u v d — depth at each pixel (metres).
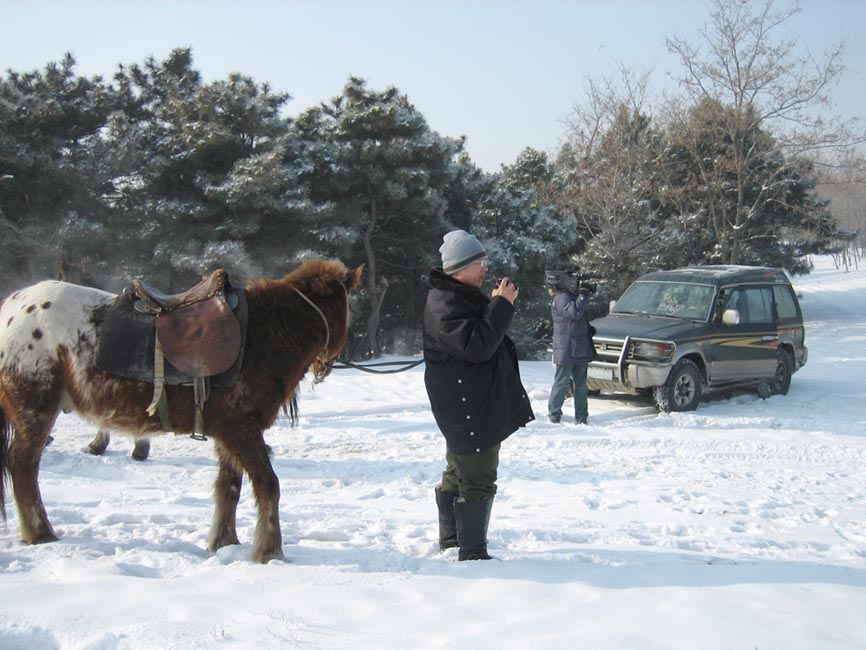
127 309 5.08
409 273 22.61
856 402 14.46
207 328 4.98
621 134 29.14
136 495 7.10
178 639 3.61
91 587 4.25
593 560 5.28
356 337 22.69
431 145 19.98
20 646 3.62
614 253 28.22
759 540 6.39
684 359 13.05
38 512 5.25
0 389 5.21
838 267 83.69
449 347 4.86
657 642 3.62
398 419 11.88
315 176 20.02
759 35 28.20
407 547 5.56
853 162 29.64
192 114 19.70
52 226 18.23
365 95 20.31
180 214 18.70
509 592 4.30
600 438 10.71
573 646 3.56
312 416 11.88
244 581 4.41
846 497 8.15
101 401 5.04
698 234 32.06
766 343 14.16
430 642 3.64
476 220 24.45
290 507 6.93
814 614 4.02
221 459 5.38
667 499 7.83
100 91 20.67
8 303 5.32
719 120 29.73
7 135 18.52
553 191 29.86
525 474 8.80
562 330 11.68
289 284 5.39
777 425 12.18
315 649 3.55
